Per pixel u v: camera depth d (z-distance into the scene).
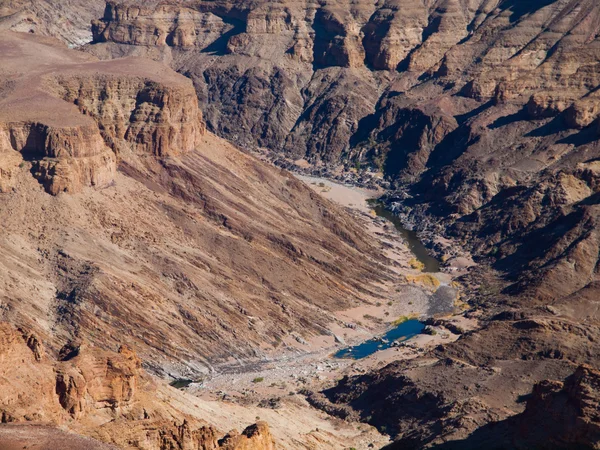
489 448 145.12
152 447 118.56
